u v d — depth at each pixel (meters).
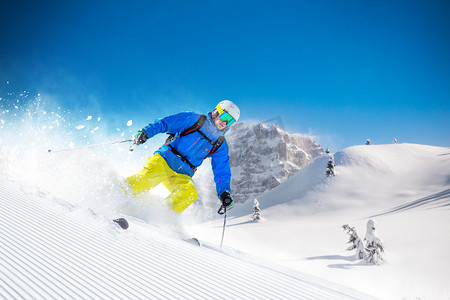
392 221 32.19
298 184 73.81
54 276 1.92
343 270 17.14
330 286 3.15
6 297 1.58
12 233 2.38
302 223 47.12
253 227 45.88
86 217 3.15
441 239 21.97
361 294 3.21
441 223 28.09
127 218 3.57
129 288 1.99
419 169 74.19
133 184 3.99
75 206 3.39
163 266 2.46
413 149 88.81
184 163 4.18
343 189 66.38
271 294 2.40
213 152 4.30
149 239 3.02
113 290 1.92
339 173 73.25
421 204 46.03
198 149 4.19
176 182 4.14
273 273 2.94
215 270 2.63
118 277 2.10
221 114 4.19
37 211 2.99
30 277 1.83
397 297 9.35
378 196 62.22
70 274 1.99
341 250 24.75
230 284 2.41
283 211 60.59
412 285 13.95
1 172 3.85
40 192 3.56
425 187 63.09
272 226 45.03
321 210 58.47
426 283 14.11
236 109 4.22
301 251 24.91
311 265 18.17
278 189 75.44
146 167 4.11
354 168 75.56
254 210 55.59
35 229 2.56
